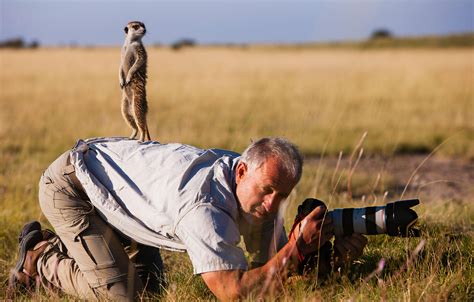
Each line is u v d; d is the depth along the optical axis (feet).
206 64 114.01
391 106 53.62
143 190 11.34
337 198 21.04
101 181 11.80
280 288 10.78
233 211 10.89
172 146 11.97
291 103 55.77
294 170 10.37
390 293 11.65
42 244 13.17
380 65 108.27
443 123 44.14
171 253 15.88
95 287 11.91
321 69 103.09
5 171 25.76
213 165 11.23
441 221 17.11
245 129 39.96
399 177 29.40
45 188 12.30
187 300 12.04
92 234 11.94
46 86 67.97
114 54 139.33
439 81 76.33
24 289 13.12
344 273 12.21
